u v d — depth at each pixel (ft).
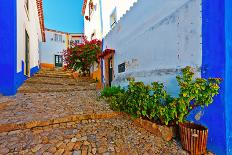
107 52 29.76
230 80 10.85
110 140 12.07
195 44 12.39
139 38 20.31
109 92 23.48
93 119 15.62
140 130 13.85
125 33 24.47
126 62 23.98
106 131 13.34
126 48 24.07
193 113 12.52
